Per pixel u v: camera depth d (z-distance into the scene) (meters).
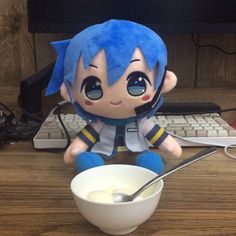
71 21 0.85
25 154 0.69
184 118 0.81
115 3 0.85
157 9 0.85
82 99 0.55
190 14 0.85
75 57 0.52
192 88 0.96
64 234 0.42
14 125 0.80
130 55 0.51
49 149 0.70
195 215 0.46
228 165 0.63
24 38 0.95
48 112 0.87
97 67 0.51
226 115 0.93
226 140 0.71
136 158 0.59
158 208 0.48
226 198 0.51
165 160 0.64
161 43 0.54
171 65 0.97
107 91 0.52
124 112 0.55
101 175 0.50
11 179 0.58
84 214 0.42
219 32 0.86
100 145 0.61
